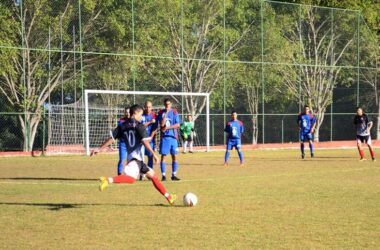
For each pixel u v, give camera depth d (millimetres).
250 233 13852
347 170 31484
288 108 60469
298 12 60344
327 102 61969
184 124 50656
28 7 49188
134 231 14141
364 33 63500
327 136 62094
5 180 26812
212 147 55938
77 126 50938
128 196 20625
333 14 61906
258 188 22906
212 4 56125
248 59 58156
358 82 63250
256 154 48531
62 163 38219
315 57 61312
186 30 55188
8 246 12586
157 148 47625
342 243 12766
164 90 54500
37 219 15844
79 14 49938
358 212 16859
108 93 51219
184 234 13758
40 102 50375
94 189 22984
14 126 51281
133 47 52250
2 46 46344
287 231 14086
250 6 58000
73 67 50625
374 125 64250
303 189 22500
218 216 16203
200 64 55938
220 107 57219
